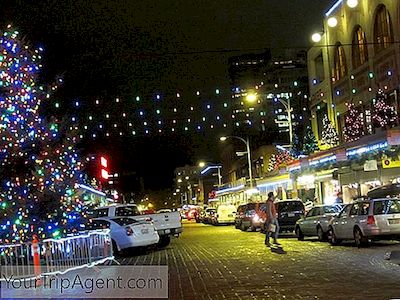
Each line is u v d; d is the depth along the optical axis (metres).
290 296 10.94
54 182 19.72
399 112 31.61
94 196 39.25
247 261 18.08
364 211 20.97
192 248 25.56
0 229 17.83
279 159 51.00
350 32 38.09
